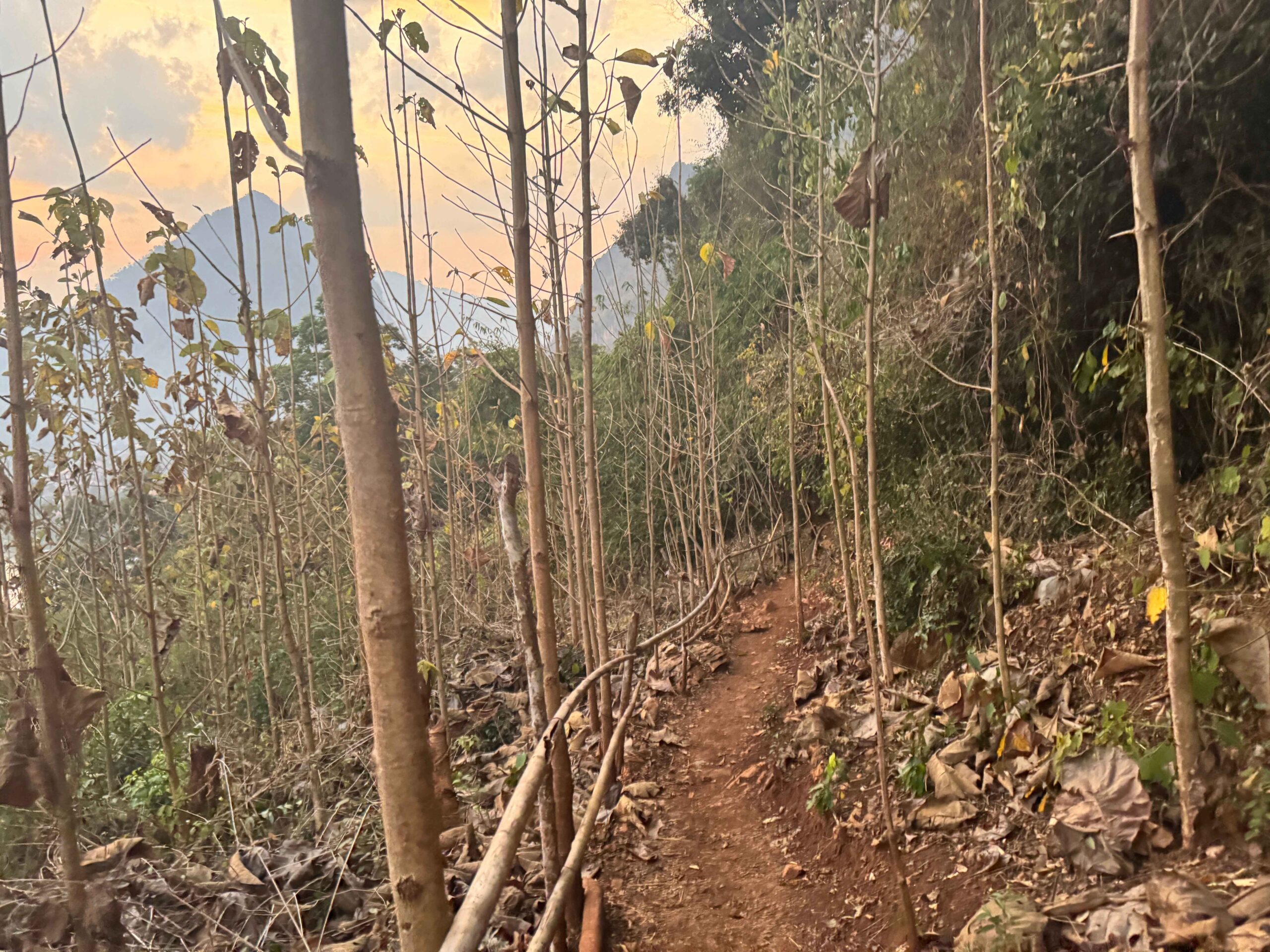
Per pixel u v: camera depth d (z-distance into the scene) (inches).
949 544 191.8
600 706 198.4
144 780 197.5
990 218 131.4
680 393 353.7
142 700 231.6
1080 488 178.4
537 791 53.4
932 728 158.1
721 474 367.9
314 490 235.8
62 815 71.6
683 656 255.0
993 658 164.4
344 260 47.9
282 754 202.7
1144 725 116.0
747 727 217.8
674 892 147.9
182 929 118.4
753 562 386.6
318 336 252.5
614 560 404.5
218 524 242.1
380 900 131.0
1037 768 128.7
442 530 290.8
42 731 71.4
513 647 296.8
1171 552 95.6
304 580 214.2
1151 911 87.3
